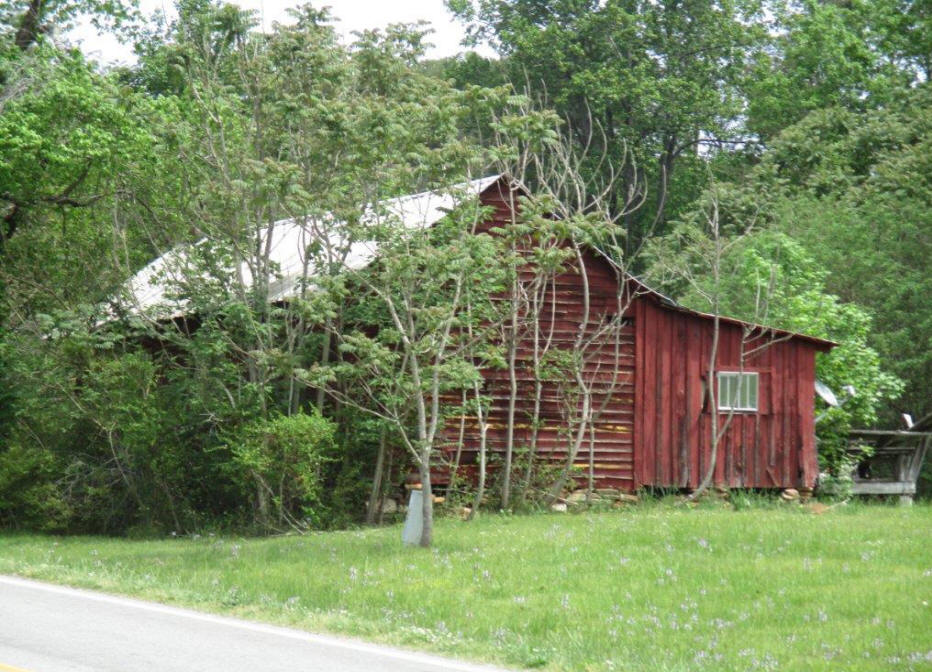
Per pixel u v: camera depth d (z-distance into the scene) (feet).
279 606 40.37
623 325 85.35
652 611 40.50
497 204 83.66
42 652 32.04
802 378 86.99
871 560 50.47
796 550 54.13
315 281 61.77
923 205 124.06
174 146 73.97
